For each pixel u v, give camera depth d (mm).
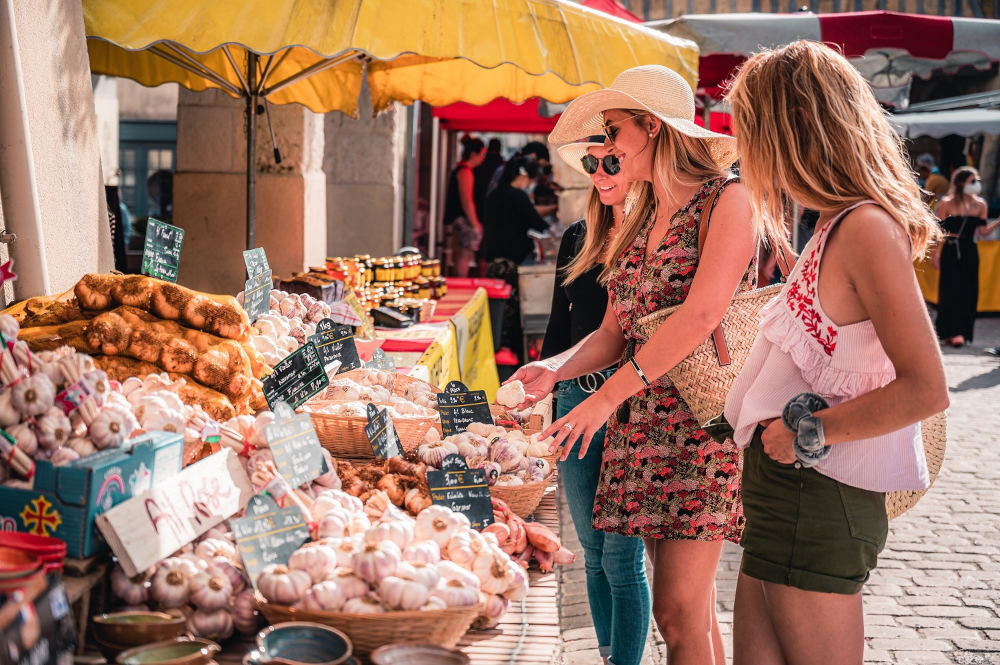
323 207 7355
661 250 2592
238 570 1813
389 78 6730
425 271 7180
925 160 15844
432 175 13297
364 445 2873
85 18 3477
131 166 21578
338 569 1801
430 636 1725
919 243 1951
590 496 3244
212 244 6668
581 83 4109
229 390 2480
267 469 1992
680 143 2625
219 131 6566
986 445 7211
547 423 4105
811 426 1896
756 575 2066
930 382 1783
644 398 2619
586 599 4480
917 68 7188
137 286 2516
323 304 3834
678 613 2629
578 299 3479
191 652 1517
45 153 3123
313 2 3627
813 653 2027
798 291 2006
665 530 2598
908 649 3926
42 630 1328
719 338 2496
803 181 1964
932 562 4902
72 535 1641
